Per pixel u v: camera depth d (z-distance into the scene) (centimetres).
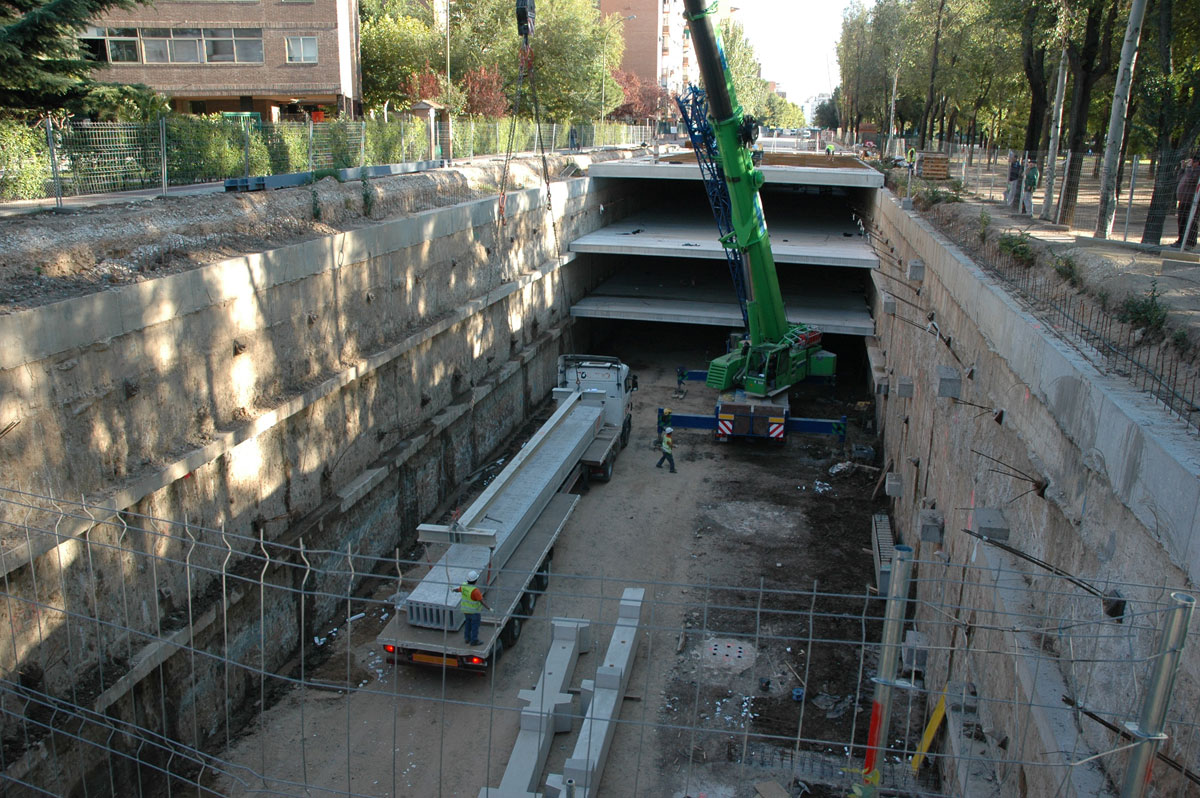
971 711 1071
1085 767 730
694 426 2762
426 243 2142
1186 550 621
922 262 1998
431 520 2150
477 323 2467
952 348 1526
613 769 1262
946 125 7044
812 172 3500
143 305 1211
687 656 1546
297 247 1588
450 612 1415
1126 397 796
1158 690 510
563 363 2519
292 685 1474
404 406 2022
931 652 1381
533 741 1255
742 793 1212
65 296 1166
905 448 2023
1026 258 1470
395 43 4888
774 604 1734
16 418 1014
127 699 1155
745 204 2411
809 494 2306
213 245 1562
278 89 4175
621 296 3641
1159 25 1962
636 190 4566
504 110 4519
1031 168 2395
